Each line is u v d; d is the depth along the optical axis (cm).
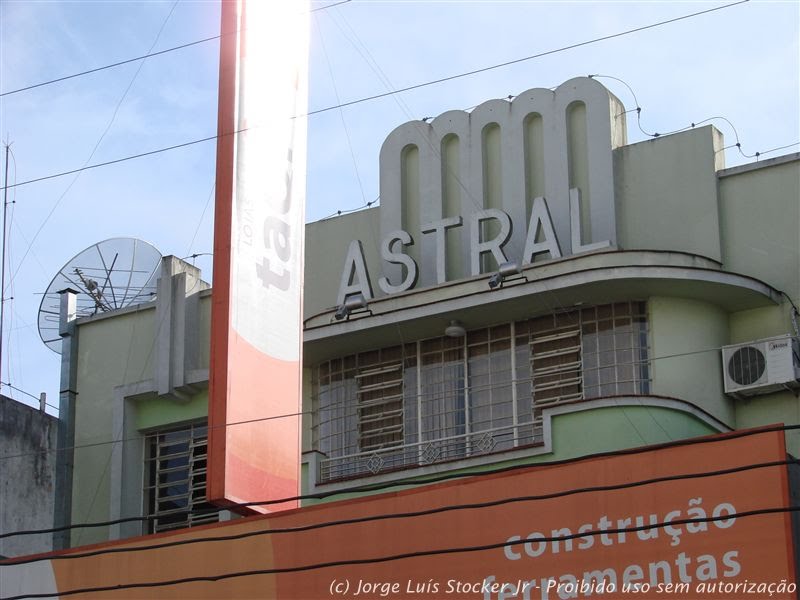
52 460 2731
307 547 2012
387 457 2480
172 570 2081
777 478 1777
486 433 2425
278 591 2006
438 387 2492
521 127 2588
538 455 2291
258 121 2361
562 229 2497
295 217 2403
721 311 2417
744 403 2370
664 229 2472
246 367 2230
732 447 1814
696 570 1780
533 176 2569
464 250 2564
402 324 2483
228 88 2330
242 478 2175
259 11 2411
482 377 2469
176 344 2730
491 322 2481
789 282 2395
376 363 2550
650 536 1819
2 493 2623
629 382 2372
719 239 2436
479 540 1917
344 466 2503
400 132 2686
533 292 2392
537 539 1783
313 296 2672
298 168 2434
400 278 2580
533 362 2441
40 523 2669
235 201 2283
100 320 2839
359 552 1978
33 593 2144
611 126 2536
